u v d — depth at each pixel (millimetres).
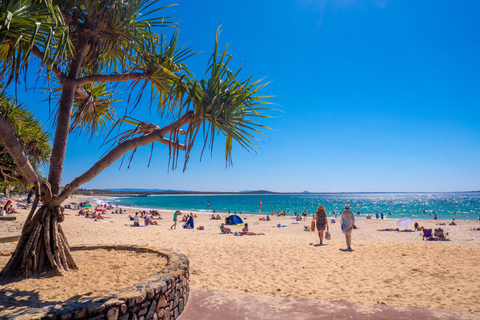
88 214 29156
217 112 4031
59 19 3264
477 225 25281
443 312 3543
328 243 11047
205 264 7355
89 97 4941
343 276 6117
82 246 5992
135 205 84500
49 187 4043
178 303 3590
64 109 4414
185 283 3945
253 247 9961
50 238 4262
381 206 84625
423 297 4652
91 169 4277
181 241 12391
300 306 3789
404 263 7254
